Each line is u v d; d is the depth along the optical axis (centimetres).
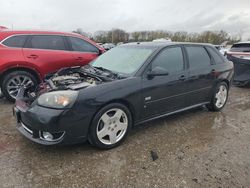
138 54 388
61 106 280
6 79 497
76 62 570
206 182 263
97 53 607
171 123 422
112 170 278
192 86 420
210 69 454
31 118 288
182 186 255
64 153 310
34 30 539
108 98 306
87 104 291
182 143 348
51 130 279
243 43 761
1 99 534
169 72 383
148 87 350
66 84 325
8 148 318
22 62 500
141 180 262
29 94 351
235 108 528
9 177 259
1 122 401
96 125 304
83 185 252
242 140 366
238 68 740
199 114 476
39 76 527
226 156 317
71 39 575
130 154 313
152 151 322
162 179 265
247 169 289
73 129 289
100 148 319
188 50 428
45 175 265
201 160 305
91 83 321
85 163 290
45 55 526
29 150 315
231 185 259
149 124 413
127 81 330
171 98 389
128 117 337
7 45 497
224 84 496
